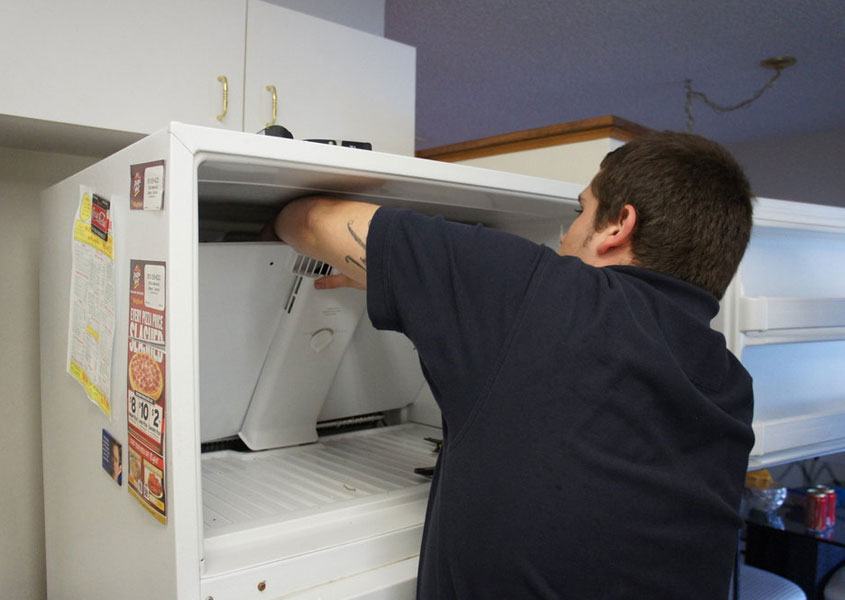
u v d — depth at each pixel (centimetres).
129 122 131
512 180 95
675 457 69
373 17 219
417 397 153
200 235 129
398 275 72
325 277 110
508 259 70
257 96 149
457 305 69
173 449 65
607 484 64
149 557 73
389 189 91
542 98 378
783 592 171
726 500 72
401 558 86
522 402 65
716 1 240
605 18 257
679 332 72
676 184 76
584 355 65
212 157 68
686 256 77
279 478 107
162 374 68
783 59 304
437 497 78
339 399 137
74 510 108
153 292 69
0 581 153
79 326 99
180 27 136
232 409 121
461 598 69
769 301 123
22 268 155
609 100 381
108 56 127
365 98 169
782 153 482
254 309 112
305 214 89
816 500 212
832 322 137
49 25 120
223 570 70
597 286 70
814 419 137
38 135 135
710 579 70
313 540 80
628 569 65
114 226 82
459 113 416
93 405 95
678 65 315
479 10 251
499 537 65
